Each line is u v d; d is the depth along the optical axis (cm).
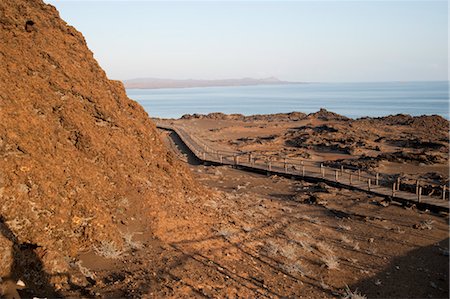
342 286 1105
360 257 1390
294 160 4231
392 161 4016
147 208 1206
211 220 1402
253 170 3572
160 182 1490
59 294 693
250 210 1817
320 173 3256
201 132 6656
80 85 1373
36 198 829
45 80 1221
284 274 1113
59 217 855
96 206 971
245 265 1100
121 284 788
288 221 1769
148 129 1744
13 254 682
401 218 1998
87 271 804
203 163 4091
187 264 977
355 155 4534
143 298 743
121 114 1573
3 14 1212
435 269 1316
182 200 1477
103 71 1633
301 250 1355
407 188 2694
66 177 948
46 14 1494
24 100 1035
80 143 1148
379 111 14612
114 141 1364
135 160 1416
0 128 862
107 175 1177
